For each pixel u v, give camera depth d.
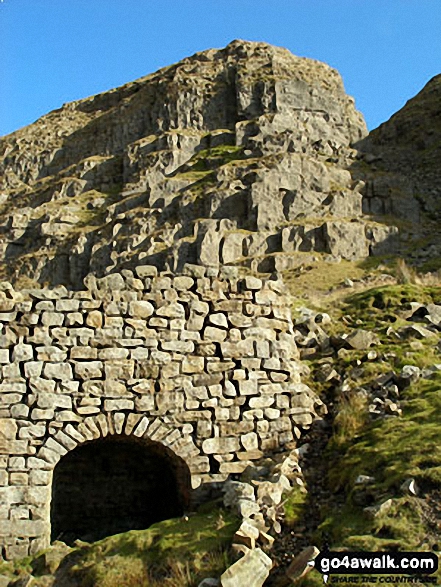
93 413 9.61
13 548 8.84
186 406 9.95
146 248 40.66
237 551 7.60
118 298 10.18
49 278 45.81
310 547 7.43
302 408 10.48
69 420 9.49
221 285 10.74
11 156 66.88
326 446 9.95
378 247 38.66
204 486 9.68
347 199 42.69
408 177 48.16
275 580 7.42
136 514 11.55
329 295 18.52
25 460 9.23
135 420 9.73
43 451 9.30
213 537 8.02
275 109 54.09
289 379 10.66
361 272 33.12
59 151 65.88
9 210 57.91
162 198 45.59
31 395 9.46
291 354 11.00
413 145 53.12
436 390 10.31
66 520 11.38
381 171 48.62
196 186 45.84
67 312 9.91
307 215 41.41
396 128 56.62
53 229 48.97
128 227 44.75
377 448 9.00
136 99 64.19
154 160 51.88
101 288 10.19
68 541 10.89
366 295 14.86
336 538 7.61
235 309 10.66
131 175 52.88
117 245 43.03
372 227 39.31
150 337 10.10
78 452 11.70
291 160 43.50
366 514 7.72
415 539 7.16
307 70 59.28
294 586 7.07
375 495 8.04
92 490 11.59
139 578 7.69
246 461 9.92
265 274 34.78
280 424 10.29
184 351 10.19
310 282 30.36
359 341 12.34
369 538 7.29
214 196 42.41
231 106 57.34
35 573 8.38
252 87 56.00
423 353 11.80
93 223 49.06
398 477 8.08
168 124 57.59
